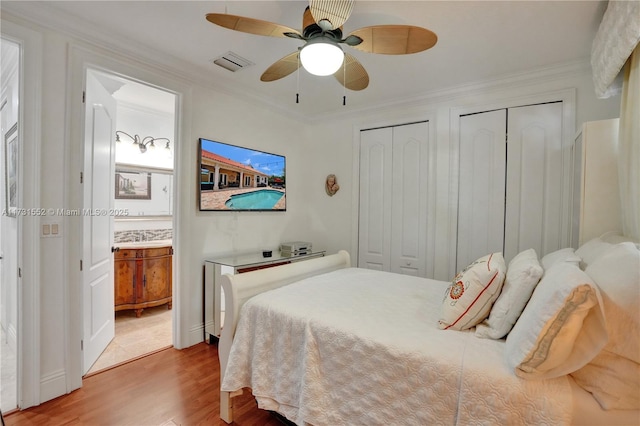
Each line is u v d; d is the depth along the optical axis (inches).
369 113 140.6
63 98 76.7
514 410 39.2
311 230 160.4
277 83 115.6
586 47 86.4
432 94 121.0
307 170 159.9
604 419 36.3
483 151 113.7
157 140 158.6
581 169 76.8
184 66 101.0
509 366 42.5
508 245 109.0
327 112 149.6
